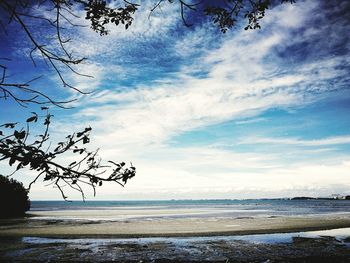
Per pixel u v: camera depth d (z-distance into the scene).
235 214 57.94
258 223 35.38
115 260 16.11
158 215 56.12
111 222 38.38
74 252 18.06
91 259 16.33
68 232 26.94
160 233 26.19
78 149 2.55
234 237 23.89
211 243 21.08
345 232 26.50
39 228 30.41
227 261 15.94
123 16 3.55
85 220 42.16
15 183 50.56
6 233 26.30
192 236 24.47
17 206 49.91
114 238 23.47
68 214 60.03
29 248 19.27
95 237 23.94
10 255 17.23
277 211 70.38
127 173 2.68
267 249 18.81
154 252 18.06
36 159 2.36
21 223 36.88
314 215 51.28
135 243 21.17
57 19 2.90
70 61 2.88
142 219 44.38
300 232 26.62
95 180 2.58
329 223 34.19
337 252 17.88
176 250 18.61
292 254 17.41
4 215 48.06
